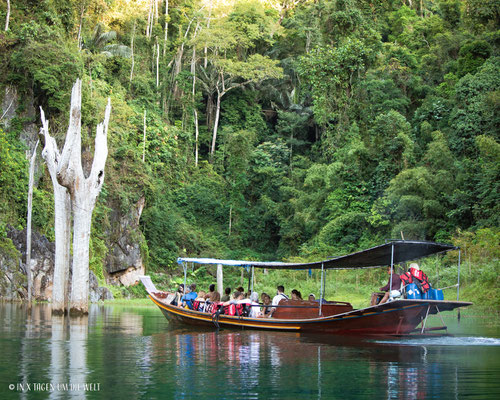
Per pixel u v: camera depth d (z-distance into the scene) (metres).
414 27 48.75
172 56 54.22
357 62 37.53
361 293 27.11
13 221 29.12
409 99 39.78
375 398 6.07
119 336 12.18
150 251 41.06
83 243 16.70
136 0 55.38
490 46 35.97
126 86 47.75
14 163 29.75
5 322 15.05
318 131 54.16
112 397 6.08
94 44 46.47
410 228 28.62
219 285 24.91
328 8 39.53
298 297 14.89
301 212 40.88
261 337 12.20
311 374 7.46
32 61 33.28
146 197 40.53
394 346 10.55
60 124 34.12
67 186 16.45
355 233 33.56
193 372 7.61
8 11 35.09
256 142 53.59
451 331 13.24
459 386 6.68
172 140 47.69
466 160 29.52
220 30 51.00
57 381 6.95
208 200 47.75
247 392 6.34
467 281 22.95
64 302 16.95
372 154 34.47
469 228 27.45
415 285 12.31
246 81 53.62
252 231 47.91
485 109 30.47
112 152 38.84
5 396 6.12
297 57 54.72
